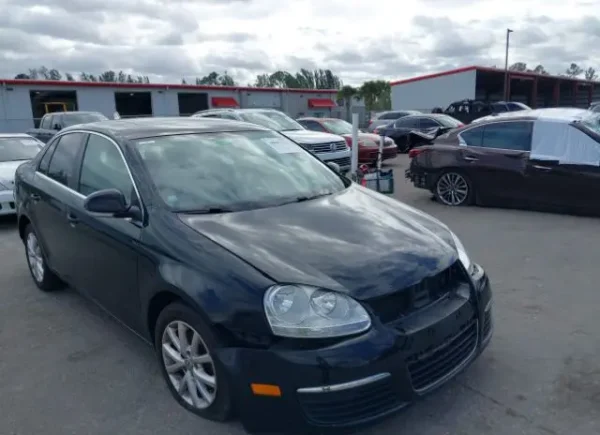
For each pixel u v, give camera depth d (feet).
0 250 22.16
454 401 10.22
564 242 20.77
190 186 11.44
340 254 9.27
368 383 8.20
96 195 10.60
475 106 87.45
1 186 25.84
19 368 12.03
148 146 12.25
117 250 11.20
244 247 9.33
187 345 9.73
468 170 27.86
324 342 8.17
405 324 8.70
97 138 13.32
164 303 10.24
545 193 25.70
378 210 11.67
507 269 17.74
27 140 31.60
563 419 9.61
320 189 12.80
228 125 14.49
